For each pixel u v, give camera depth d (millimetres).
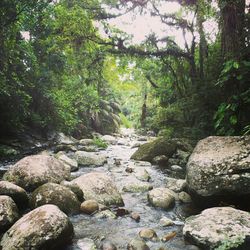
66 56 16734
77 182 5312
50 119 15430
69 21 14078
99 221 4371
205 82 10453
